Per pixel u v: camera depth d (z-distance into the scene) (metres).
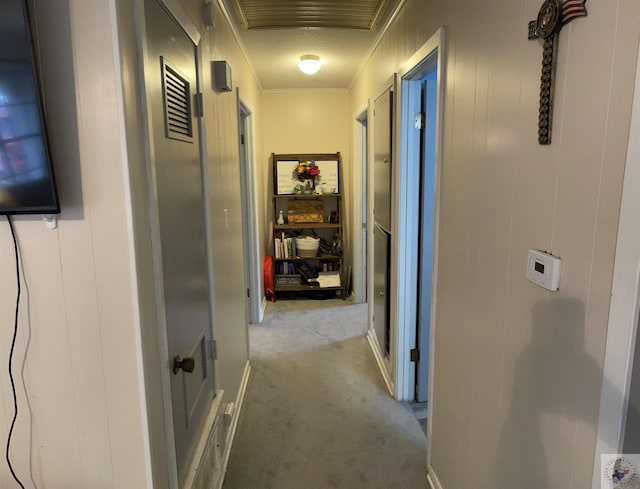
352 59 3.46
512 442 1.19
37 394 1.14
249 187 3.86
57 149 1.03
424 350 2.62
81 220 1.06
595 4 0.82
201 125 1.75
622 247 0.76
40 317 1.11
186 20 1.53
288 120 4.72
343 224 4.81
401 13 2.31
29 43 0.93
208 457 1.70
